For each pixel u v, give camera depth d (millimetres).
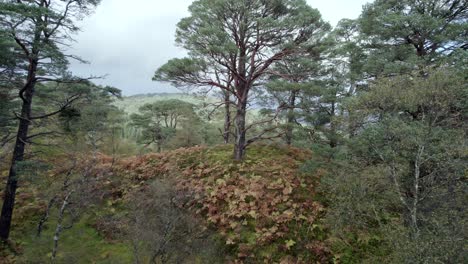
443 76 8484
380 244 11391
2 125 13000
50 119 14656
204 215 13594
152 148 34688
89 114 17000
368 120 10188
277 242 12047
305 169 13570
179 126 36781
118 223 13758
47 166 13078
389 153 9117
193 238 11594
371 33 13359
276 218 12695
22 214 14992
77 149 15906
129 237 11430
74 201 13891
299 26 13617
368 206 9875
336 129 13336
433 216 8047
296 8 14242
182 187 14477
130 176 17328
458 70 9289
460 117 9492
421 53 12406
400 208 10234
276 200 13492
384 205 9711
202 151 18469
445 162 8305
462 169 8320
